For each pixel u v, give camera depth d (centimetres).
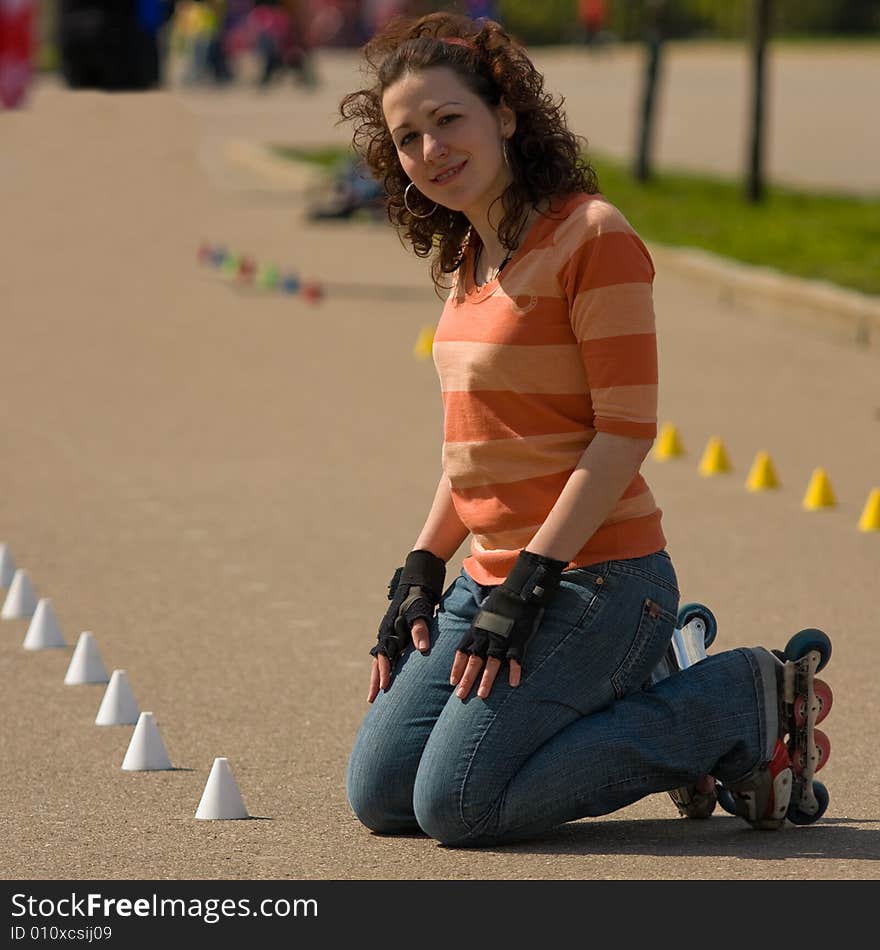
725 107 12544
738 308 5503
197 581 2611
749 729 1526
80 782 1759
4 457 3494
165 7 3897
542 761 1497
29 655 2270
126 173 9894
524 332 1511
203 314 5416
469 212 1555
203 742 1897
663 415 3881
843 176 8675
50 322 5266
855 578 2606
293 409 3981
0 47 10519
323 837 1568
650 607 1522
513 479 1533
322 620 2400
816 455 3488
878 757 1816
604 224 1490
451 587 1614
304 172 9119
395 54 1540
